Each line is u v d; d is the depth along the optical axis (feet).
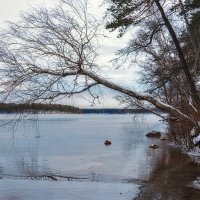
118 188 42.83
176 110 55.83
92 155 75.87
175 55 65.72
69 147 93.35
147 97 54.13
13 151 85.35
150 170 55.01
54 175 52.70
